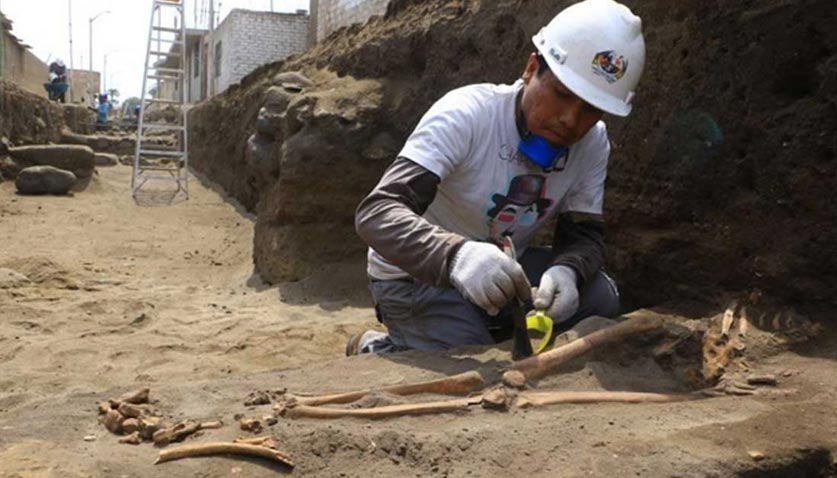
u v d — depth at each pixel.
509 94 2.74
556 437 2.05
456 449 1.99
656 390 2.51
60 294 5.84
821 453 2.02
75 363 3.96
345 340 4.49
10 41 18.69
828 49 2.79
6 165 11.64
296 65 9.22
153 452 2.02
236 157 11.38
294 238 6.02
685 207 3.30
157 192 12.33
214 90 20.44
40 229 8.97
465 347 2.84
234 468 1.94
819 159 2.81
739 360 2.66
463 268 2.39
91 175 12.26
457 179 2.77
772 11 2.92
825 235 2.81
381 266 3.07
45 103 14.52
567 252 2.92
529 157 2.71
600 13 2.57
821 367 2.57
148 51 13.29
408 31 5.80
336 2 12.60
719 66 3.13
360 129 5.77
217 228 9.71
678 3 3.33
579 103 2.56
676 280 3.37
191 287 6.36
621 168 3.63
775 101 2.96
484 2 4.99
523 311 2.57
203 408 2.32
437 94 5.42
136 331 4.72
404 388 2.37
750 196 3.05
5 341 4.39
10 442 2.08
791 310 2.90
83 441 2.10
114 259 7.70
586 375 2.53
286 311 5.29
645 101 3.49
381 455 2.00
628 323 2.72
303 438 2.05
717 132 3.14
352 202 5.94
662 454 1.94
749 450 1.98
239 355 4.20
